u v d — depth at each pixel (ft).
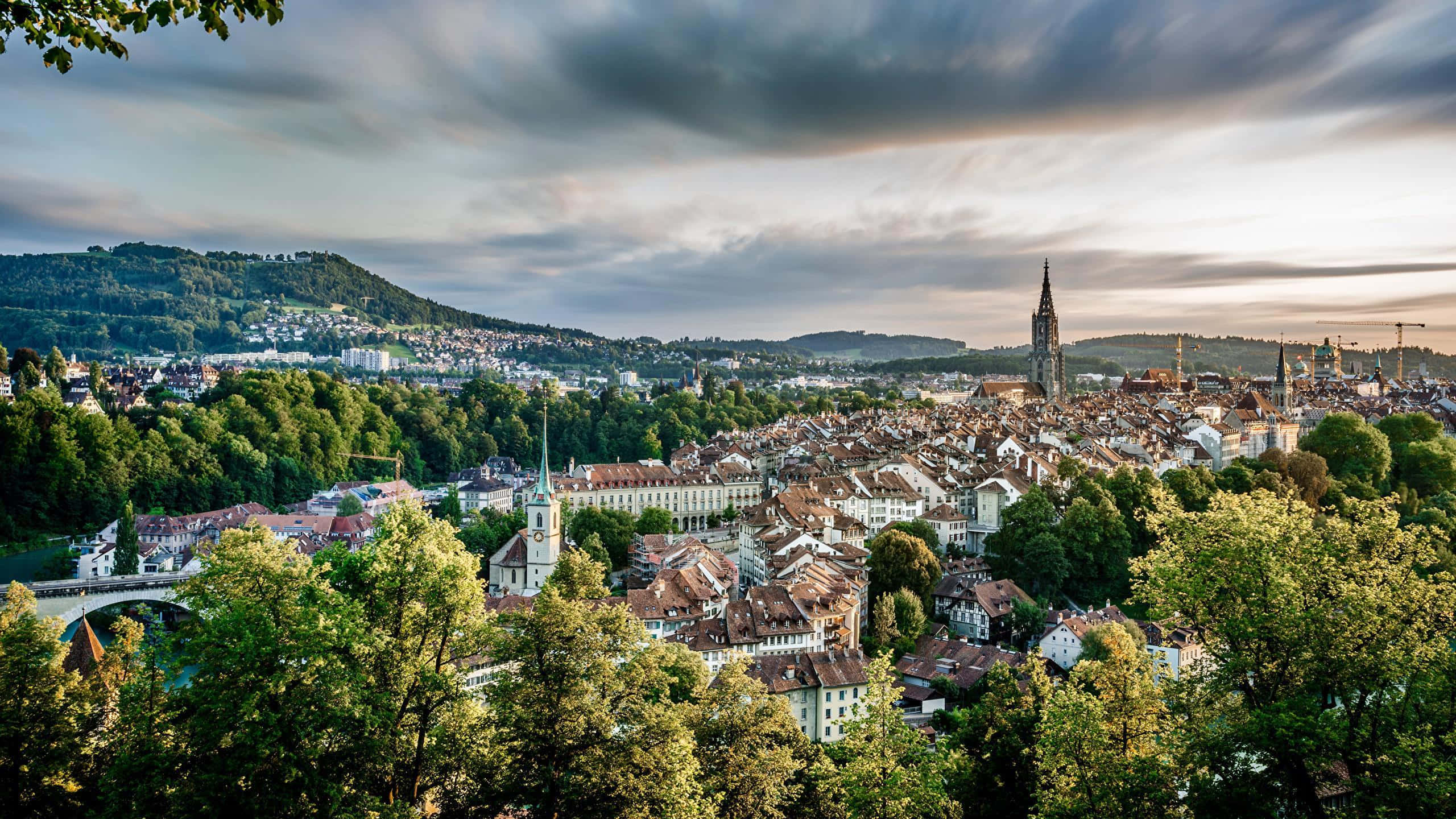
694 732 249.55
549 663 194.18
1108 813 186.09
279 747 164.66
